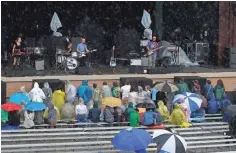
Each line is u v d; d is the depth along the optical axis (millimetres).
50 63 85750
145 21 90688
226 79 83688
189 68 87812
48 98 65625
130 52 89375
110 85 79688
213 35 96250
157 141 48125
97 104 63156
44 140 56500
